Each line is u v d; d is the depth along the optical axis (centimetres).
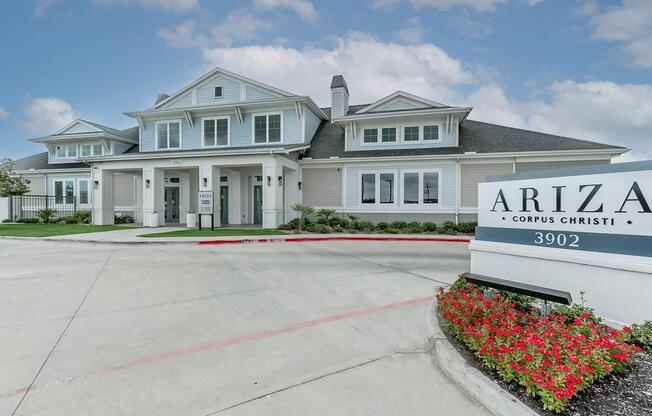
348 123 1823
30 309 471
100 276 687
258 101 1848
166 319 432
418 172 1681
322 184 1811
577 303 418
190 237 1295
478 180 1609
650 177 362
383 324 419
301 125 1864
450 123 1691
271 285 619
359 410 237
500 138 1695
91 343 355
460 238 1366
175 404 243
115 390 262
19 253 991
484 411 239
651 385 256
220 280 656
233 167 1873
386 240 1380
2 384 270
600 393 245
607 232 394
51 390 262
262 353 333
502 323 335
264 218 1583
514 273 489
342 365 309
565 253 431
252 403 245
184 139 2028
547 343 274
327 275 708
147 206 1731
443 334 364
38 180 2402
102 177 1833
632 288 373
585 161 1482
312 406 242
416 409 239
